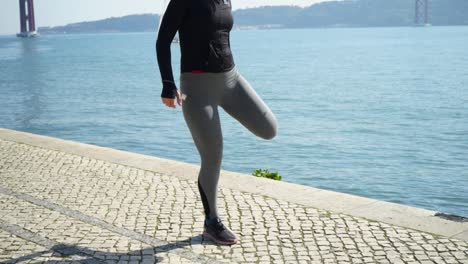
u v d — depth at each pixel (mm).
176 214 4445
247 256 3568
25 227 4164
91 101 40375
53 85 53312
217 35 3457
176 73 61406
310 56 99000
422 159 19891
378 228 4027
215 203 3828
